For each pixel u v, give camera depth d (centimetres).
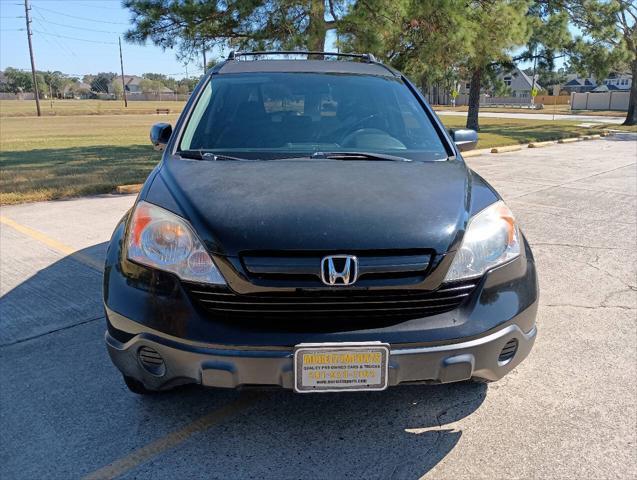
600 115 4575
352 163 292
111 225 667
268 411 284
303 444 258
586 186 995
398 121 348
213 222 234
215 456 249
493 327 234
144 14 1315
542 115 4544
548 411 284
